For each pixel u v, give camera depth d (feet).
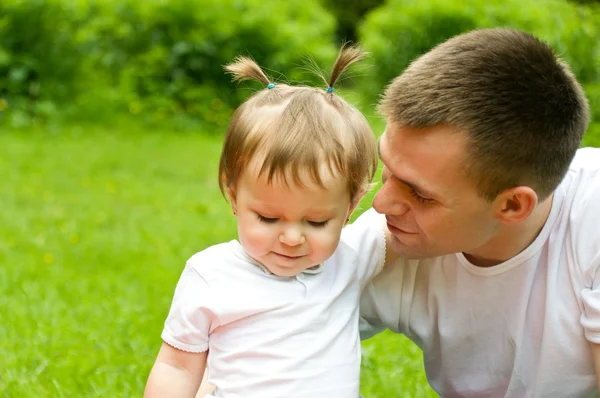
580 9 32.01
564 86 7.70
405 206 7.79
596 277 7.93
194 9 39.24
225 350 7.93
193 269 8.15
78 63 37.09
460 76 7.41
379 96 8.66
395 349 13.52
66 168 27.81
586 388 8.41
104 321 14.17
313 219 7.77
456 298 8.67
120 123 35.78
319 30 45.29
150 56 38.63
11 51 35.99
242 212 7.86
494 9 38.37
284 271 7.96
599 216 7.98
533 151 7.38
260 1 41.81
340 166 7.75
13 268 17.02
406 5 42.04
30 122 34.35
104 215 22.40
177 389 8.00
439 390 9.41
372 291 8.98
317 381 7.77
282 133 7.64
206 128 36.96
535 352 8.44
